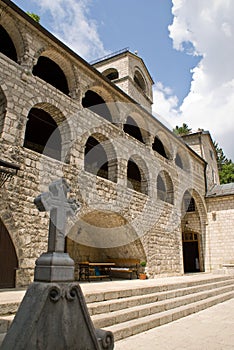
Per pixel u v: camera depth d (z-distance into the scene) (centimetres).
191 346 387
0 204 636
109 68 1886
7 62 744
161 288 691
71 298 254
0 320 360
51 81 1141
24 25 822
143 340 412
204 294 775
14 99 733
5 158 670
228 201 1741
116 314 464
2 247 628
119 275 1178
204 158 2031
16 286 626
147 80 2066
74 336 246
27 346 210
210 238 1741
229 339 423
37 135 1190
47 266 260
